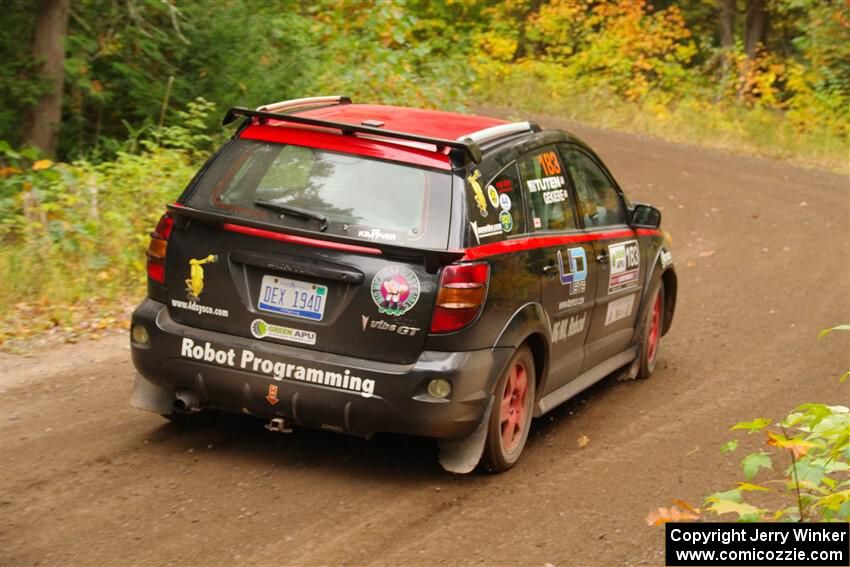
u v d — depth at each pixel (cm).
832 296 1348
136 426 725
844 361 1032
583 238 780
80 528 557
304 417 626
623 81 3497
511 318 651
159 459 664
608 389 911
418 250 598
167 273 653
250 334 633
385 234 624
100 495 603
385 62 1964
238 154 676
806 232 1823
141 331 655
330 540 557
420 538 566
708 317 1216
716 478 689
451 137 675
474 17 3891
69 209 1169
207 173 673
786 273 1487
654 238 945
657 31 3703
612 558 553
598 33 3781
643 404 868
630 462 716
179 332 642
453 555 546
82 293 1066
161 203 1248
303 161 659
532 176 728
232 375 630
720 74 3691
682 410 854
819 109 3222
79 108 1490
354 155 654
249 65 1588
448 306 607
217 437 708
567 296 739
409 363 611
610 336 862
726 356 1047
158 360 648
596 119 3241
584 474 687
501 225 665
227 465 658
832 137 3109
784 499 646
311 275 619
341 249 616
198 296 644
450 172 638
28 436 699
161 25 1559
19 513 574
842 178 2598
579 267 759
